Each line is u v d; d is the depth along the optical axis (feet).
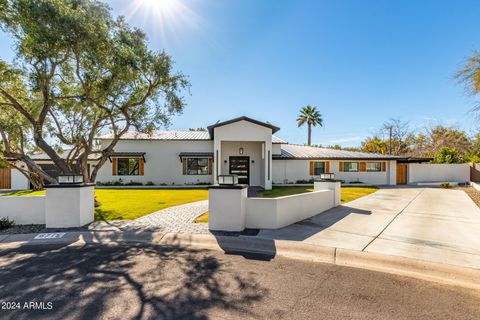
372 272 14.60
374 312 10.44
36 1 23.90
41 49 25.34
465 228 23.58
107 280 13.14
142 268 14.79
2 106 32.04
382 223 25.55
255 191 52.11
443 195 48.47
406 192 53.42
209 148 69.67
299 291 12.19
